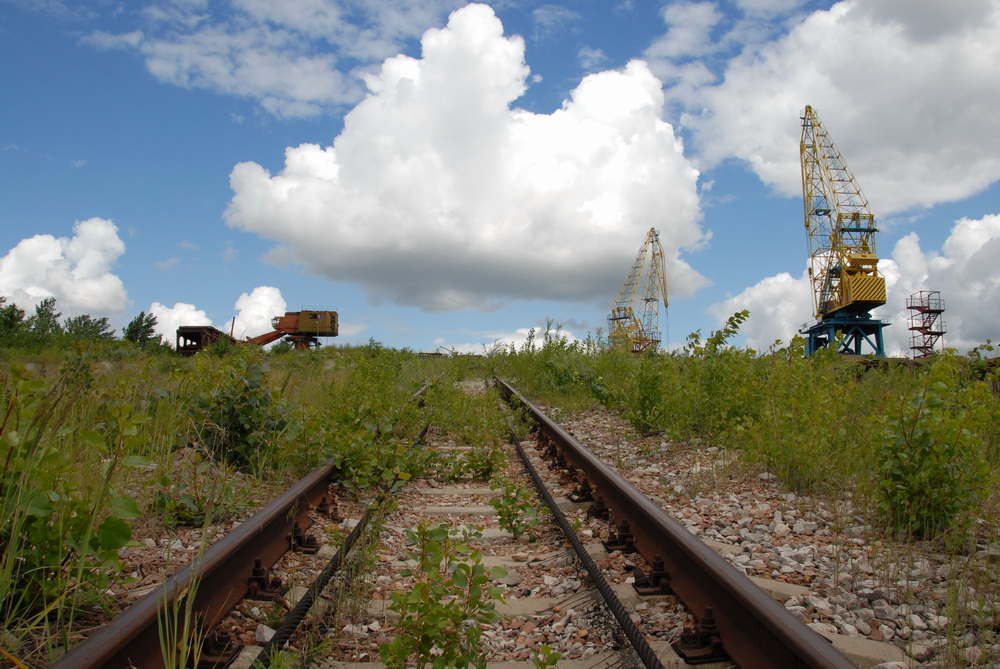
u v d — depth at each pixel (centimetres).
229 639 319
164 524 472
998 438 607
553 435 879
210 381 682
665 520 404
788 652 256
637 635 319
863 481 537
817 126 6238
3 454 325
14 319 1850
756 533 491
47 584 314
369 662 330
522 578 457
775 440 629
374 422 757
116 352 1205
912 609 356
